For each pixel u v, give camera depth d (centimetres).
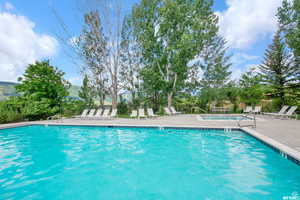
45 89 1288
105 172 342
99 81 1662
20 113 1102
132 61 1786
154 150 488
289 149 357
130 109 1811
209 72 2048
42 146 549
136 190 271
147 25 1577
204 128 703
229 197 242
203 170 340
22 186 288
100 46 1592
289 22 1163
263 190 259
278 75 1562
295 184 275
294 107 962
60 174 336
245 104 1747
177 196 250
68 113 1455
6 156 452
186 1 1523
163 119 1094
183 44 1439
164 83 1680
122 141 603
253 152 439
